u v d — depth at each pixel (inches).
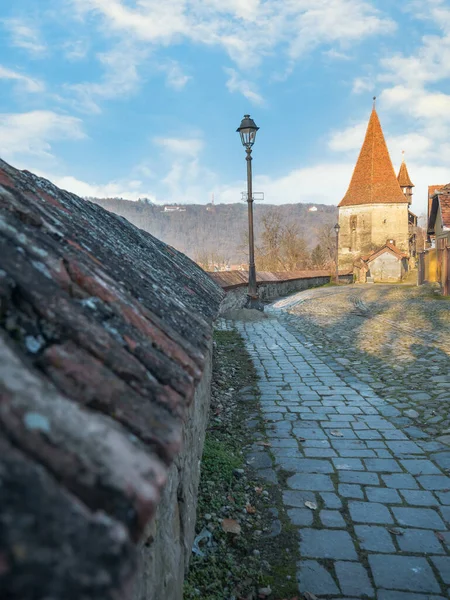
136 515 29.9
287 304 890.7
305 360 380.2
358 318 643.5
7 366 33.1
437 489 163.2
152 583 69.9
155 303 80.9
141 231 258.2
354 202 2143.2
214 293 200.2
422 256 1270.9
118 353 47.4
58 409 33.1
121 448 33.7
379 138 2160.4
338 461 187.0
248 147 623.8
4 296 41.3
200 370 63.7
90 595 22.9
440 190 902.4
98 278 62.5
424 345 421.1
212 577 116.0
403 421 232.2
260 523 144.3
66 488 28.7
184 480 110.3
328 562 125.0
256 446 202.8
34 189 100.3
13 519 23.3
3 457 26.2
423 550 129.6
